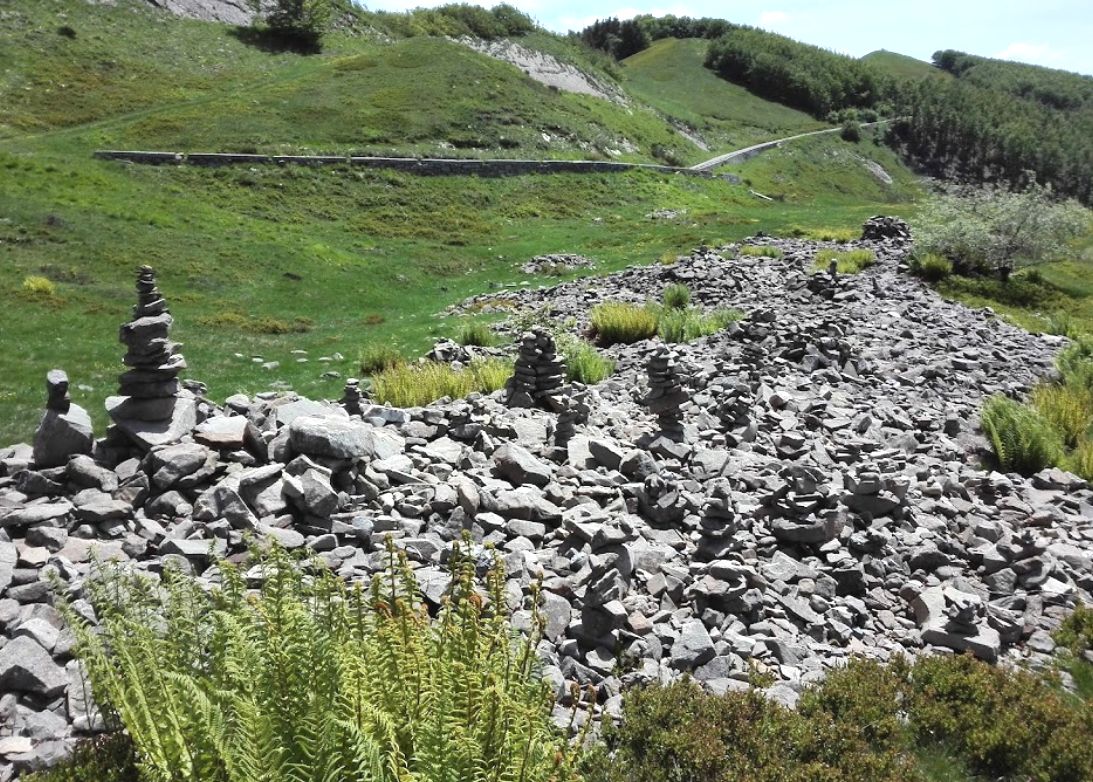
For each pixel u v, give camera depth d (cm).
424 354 2603
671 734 720
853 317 2642
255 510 985
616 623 856
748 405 1570
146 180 5162
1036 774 750
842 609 1021
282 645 543
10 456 1095
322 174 6041
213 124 6531
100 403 1964
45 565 853
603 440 1338
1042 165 16638
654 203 7162
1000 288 3809
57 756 612
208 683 523
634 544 1028
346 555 937
